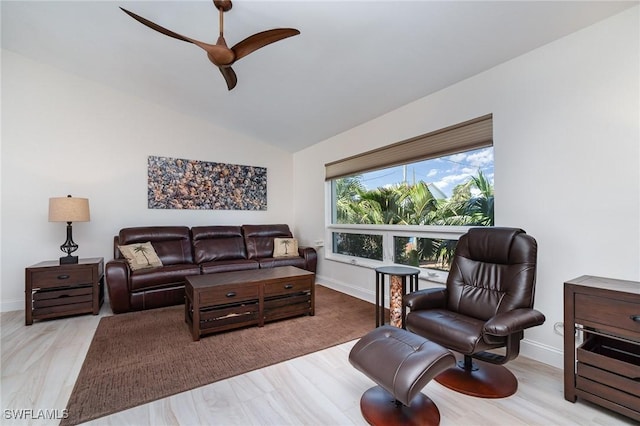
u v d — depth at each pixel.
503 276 2.10
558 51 2.12
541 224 2.23
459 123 2.78
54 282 3.18
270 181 5.43
